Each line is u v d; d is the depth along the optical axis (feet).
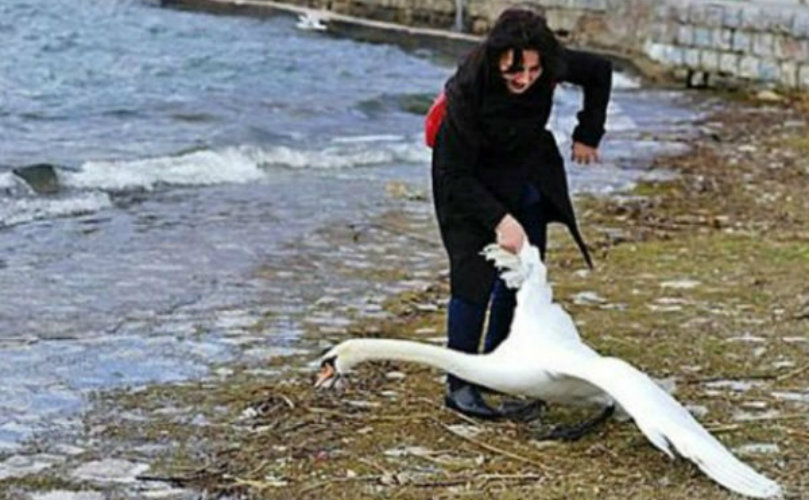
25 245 36.09
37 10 92.43
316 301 31.35
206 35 87.61
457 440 21.97
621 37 82.53
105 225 38.70
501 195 22.27
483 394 23.95
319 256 35.81
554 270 34.19
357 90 68.95
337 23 93.25
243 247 36.55
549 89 21.95
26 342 27.58
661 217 41.88
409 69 78.54
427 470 20.77
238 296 31.55
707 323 29.07
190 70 73.77
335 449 21.62
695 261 35.53
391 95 67.21
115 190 43.50
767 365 26.12
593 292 31.86
